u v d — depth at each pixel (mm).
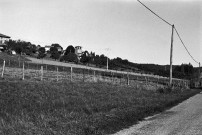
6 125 10328
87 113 15180
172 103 25078
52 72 52375
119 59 166875
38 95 19422
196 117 16656
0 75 31969
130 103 21125
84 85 31469
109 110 16656
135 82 57312
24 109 14258
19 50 108875
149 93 33500
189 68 155625
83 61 131250
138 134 11242
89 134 10359
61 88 25156
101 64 139875
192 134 11367
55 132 10016
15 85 22484
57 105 16719
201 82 76750
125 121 13641
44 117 12602
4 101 16000
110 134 11078
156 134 11297
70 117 13172
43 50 133625
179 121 14914
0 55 77688
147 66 170750
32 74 40625
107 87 33406
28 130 10016
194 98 34219
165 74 138625
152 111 18328
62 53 164000
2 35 112750
